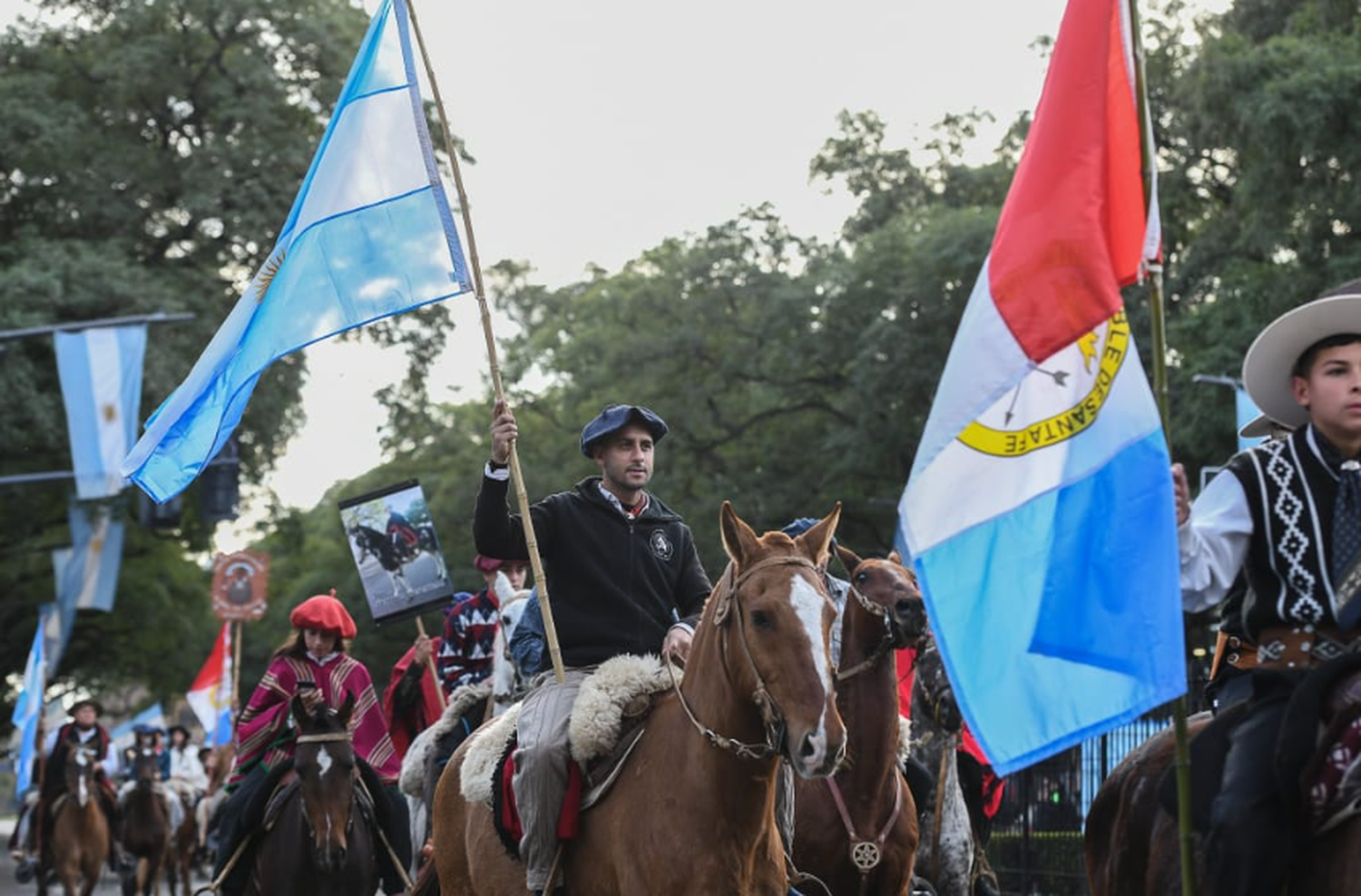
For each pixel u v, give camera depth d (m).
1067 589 5.50
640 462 8.18
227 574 25.17
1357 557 5.53
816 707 6.30
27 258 36.03
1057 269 5.62
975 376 5.62
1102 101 5.70
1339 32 32.78
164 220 40.19
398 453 57.75
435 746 12.02
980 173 48.34
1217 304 32.84
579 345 48.25
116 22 39.81
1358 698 5.23
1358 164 29.81
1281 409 5.91
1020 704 5.48
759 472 46.03
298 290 9.12
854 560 9.41
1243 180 31.78
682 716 7.12
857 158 50.34
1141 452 5.52
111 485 24.03
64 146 38.44
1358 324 5.61
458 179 8.59
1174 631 5.39
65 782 24.34
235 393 9.05
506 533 8.08
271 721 12.51
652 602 8.12
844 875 9.05
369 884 12.22
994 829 18.98
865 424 41.88
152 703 60.97
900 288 40.94
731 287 45.44
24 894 29.03
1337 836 5.28
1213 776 5.61
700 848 6.89
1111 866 6.55
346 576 55.69
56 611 34.78
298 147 39.75
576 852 7.43
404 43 9.35
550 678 7.91
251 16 39.19
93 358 24.14
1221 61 31.22
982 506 5.55
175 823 29.66
